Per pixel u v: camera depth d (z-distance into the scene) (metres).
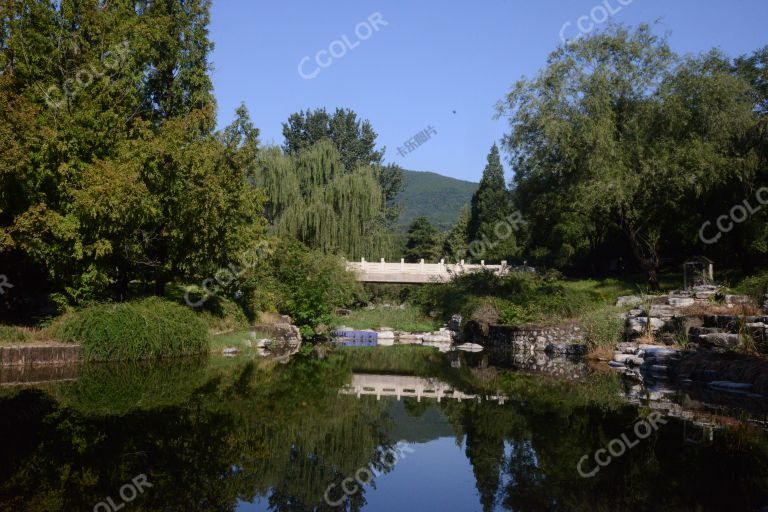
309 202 38.03
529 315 24.38
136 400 10.02
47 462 6.31
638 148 24.89
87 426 7.98
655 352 15.43
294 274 28.11
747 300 16.61
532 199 28.69
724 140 25.06
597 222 32.16
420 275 38.03
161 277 19.98
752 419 8.97
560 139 25.42
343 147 64.56
